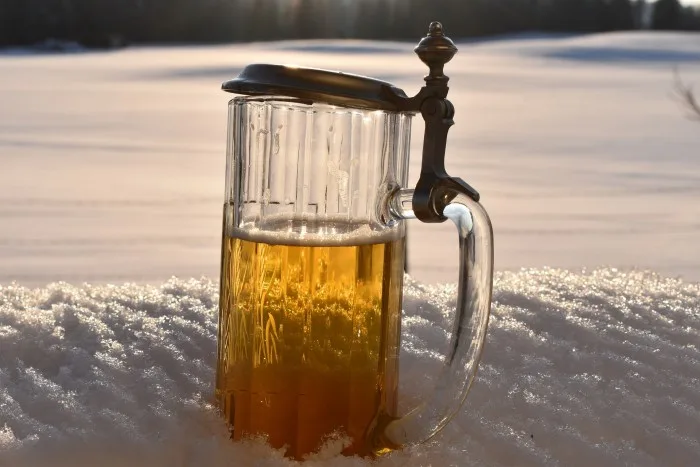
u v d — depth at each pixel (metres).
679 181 8.54
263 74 0.69
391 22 25.69
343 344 0.71
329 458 0.70
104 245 5.98
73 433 0.70
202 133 12.59
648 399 0.76
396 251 0.72
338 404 0.71
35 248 5.82
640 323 0.89
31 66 25.00
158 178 8.76
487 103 17.31
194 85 20.77
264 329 0.71
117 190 8.07
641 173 8.96
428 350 0.82
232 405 0.72
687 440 0.72
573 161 9.77
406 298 0.93
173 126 13.30
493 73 24.31
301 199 0.71
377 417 0.71
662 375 0.80
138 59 28.09
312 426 0.71
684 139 11.79
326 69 0.69
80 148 10.52
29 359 0.79
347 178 0.71
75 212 7.05
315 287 0.70
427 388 0.77
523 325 0.87
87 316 0.86
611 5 27.66
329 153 0.71
